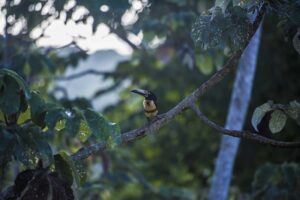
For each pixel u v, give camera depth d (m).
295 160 17.52
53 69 12.23
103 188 12.53
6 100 6.69
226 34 7.50
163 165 21.62
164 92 19.86
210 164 20.83
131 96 20.55
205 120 7.55
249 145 18.48
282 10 7.48
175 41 13.23
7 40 11.37
